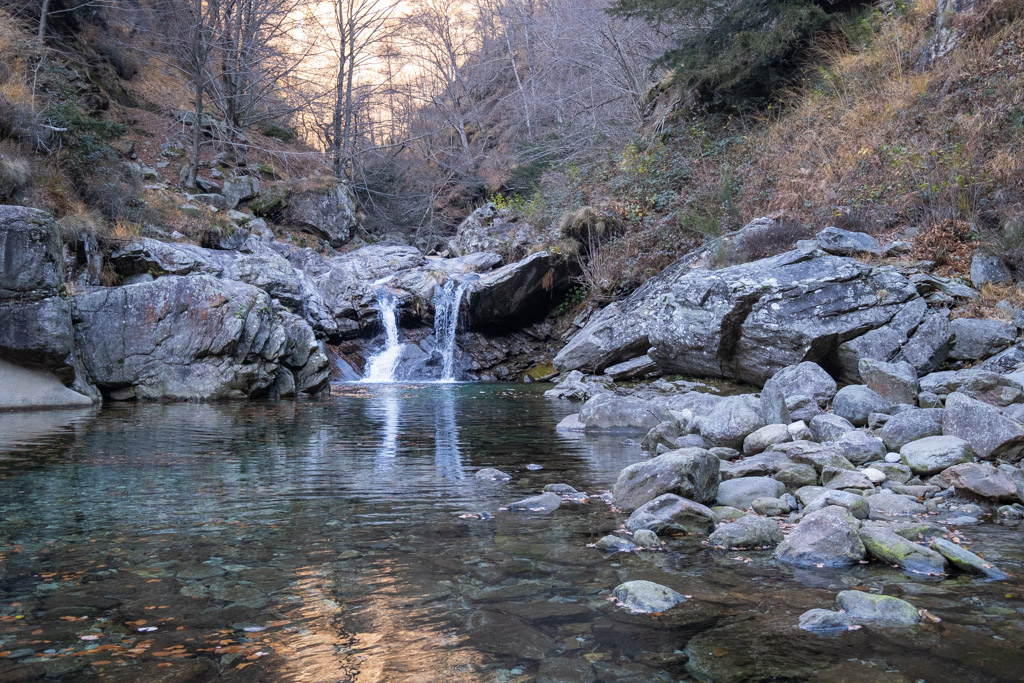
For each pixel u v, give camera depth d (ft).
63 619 9.33
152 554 12.23
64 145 55.67
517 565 11.73
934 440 18.70
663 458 15.74
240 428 28.89
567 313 63.41
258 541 13.05
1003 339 30.12
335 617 9.46
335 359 61.72
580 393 41.55
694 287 37.45
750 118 61.00
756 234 43.04
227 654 8.29
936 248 36.24
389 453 22.99
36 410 34.83
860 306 32.32
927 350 30.94
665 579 11.02
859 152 45.39
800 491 16.49
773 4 57.93
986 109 41.47
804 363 29.86
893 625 9.14
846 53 56.24
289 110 101.24
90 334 40.09
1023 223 34.76
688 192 57.26
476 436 26.91
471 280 64.18
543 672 7.85
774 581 10.93
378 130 141.49
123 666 7.95
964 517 14.56
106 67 84.28
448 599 10.15
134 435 26.71
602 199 63.87
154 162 80.89
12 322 34.86
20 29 64.59
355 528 13.99
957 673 7.79
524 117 108.99
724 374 37.88
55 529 13.83
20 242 35.09
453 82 127.54
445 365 63.52
